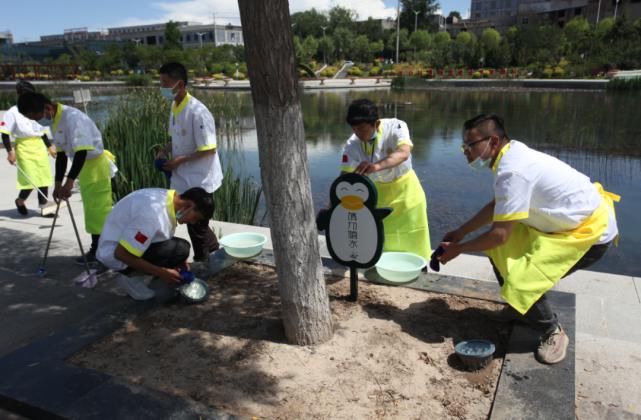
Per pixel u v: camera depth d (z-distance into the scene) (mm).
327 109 20906
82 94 7945
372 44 65250
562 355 2598
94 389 2453
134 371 2686
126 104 7844
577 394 2607
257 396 2471
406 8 77875
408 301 3432
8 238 5191
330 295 3549
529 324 2938
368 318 3205
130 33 105125
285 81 2457
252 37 2369
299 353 2822
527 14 68312
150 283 3658
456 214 6738
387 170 3773
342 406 2396
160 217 3217
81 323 3152
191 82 37406
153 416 2258
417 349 2852
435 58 45969
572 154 10594
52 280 4129
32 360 2736
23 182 5918
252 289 3660
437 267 2926
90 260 4574
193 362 2760
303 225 2707
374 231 3199
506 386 2418
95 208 4449
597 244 2676
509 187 2531
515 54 42938
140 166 6535
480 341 2789
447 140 12562
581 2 67000
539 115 17453
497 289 3512
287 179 2611
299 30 79750
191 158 4020
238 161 10156
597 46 37969
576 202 2578
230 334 3045
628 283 4000
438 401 2428
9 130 5844
